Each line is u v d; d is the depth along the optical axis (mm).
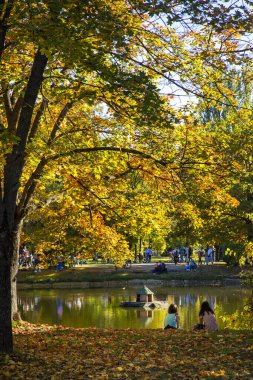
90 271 46938
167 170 15180
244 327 15742
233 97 14406
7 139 9656
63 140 15469
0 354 10195
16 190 10727
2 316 10453
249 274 17156
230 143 15719
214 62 12133
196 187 15406
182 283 43844
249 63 11938
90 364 9828
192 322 24156
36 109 16672
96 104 15023
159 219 19047
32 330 15852
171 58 12867
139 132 15461
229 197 16453
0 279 10438
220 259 55625
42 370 9219
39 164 14930
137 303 31125
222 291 38281
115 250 20516
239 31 11047
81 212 19766
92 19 9852
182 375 8664
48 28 9422
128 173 18062
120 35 10094
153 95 10219
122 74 10375
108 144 15258
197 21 10336
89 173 17375
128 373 8984
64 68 12531
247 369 8914
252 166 17250
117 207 18328
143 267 50594
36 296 37312
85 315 27641
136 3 10648
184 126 14539
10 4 9719
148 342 12500
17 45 12469
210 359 9891
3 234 10422
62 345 12320
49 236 20344
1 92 13594
